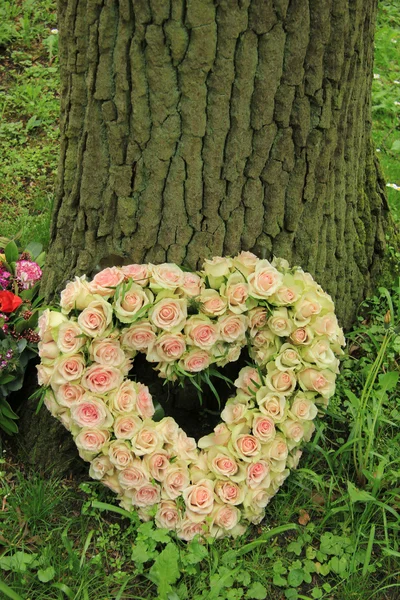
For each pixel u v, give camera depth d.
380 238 2.33
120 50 1.82
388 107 3.27
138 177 1.91
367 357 2.25
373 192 2.31
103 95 1.87
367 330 2.25
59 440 2.04
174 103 1.85
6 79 3.12
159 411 1.96
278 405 1.89
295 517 1.99
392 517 1.98
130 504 1.91
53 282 2.07
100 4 1.81
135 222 1.95
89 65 1.86
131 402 1.87
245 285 1.89
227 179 1.92
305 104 1.91
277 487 1.93
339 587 1.89
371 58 2.12
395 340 2.23
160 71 1.82
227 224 1.96
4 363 1.95
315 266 2.11
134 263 1.99
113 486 1.90
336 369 1.95
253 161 1.92
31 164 2.78
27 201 2.67
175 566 1.81
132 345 1.88
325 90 1.92
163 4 1.77
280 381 1.90
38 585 1.84
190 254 1.97
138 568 1.85
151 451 1.86
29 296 2.11
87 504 1.94
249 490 1.89
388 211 2.41
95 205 1.96
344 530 1.95
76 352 1.86
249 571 1.88
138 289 1.87
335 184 2.11
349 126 2.08
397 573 1.87
